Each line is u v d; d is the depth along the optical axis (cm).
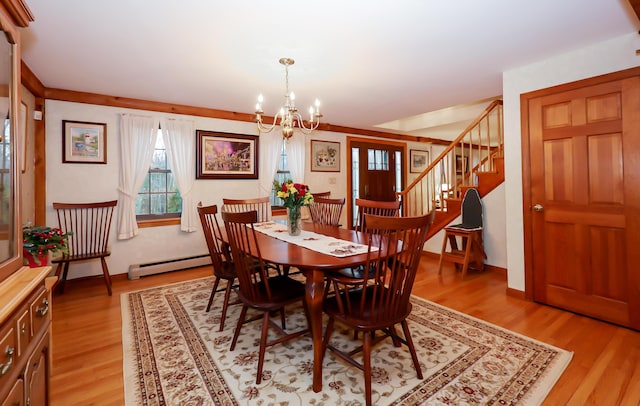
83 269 345
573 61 251
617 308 238
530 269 288
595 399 160
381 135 617
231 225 196
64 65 264
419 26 204
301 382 177
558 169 265
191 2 175
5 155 119
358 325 160
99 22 195
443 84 321
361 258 183
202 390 170
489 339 221
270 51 239
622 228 234
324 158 534
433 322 249
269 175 465
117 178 361
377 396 164
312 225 317
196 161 409
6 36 124
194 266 401
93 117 347
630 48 224
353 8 182
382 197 622
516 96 286
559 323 245
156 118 379
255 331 238
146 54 243
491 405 157
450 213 438
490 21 199
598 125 241
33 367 111
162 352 207
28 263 196
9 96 124
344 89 334
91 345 216
